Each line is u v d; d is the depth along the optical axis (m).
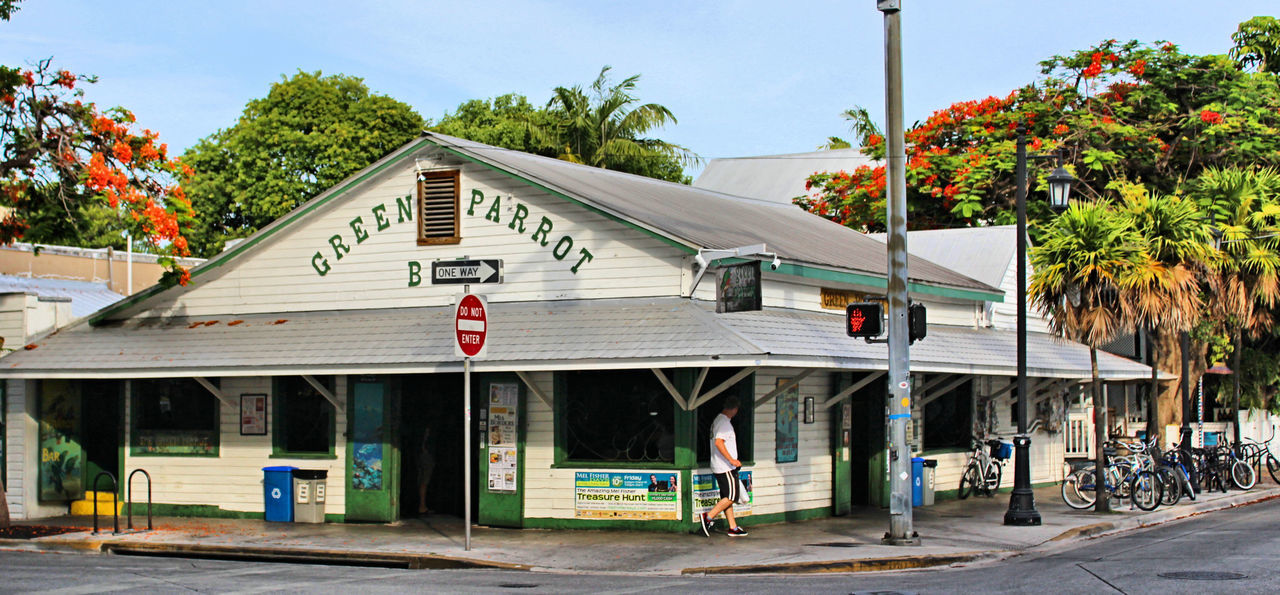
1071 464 22.95
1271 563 13.23
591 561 14.38
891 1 15.18
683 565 14.03
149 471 19.94
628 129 42.16
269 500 18.67
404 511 19.38
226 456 19.48
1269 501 23.44
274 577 13.14
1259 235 26.58
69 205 18.00
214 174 48.28
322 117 47.38
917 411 21.84
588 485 17.12
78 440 20.59
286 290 19.72
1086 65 34.34
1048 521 18.59
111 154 18.30
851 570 14.03
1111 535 17.47
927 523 18.42
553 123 42.84
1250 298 26.22
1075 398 27.59
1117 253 19.02
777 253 17.86
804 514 18.92
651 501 16.78
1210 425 31.50
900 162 15.27
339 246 19.38
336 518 18.56
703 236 17.50
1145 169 32.62
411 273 18.83
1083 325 19.38
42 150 17.55
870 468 20.92
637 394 17.08
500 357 16.05
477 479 18.41
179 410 19.95
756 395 17.91
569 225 17.80
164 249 19.02
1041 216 31.17
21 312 20.09
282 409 19.20
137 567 14.21
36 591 11.93
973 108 35.28
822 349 16.61
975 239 26.69
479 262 14.95
